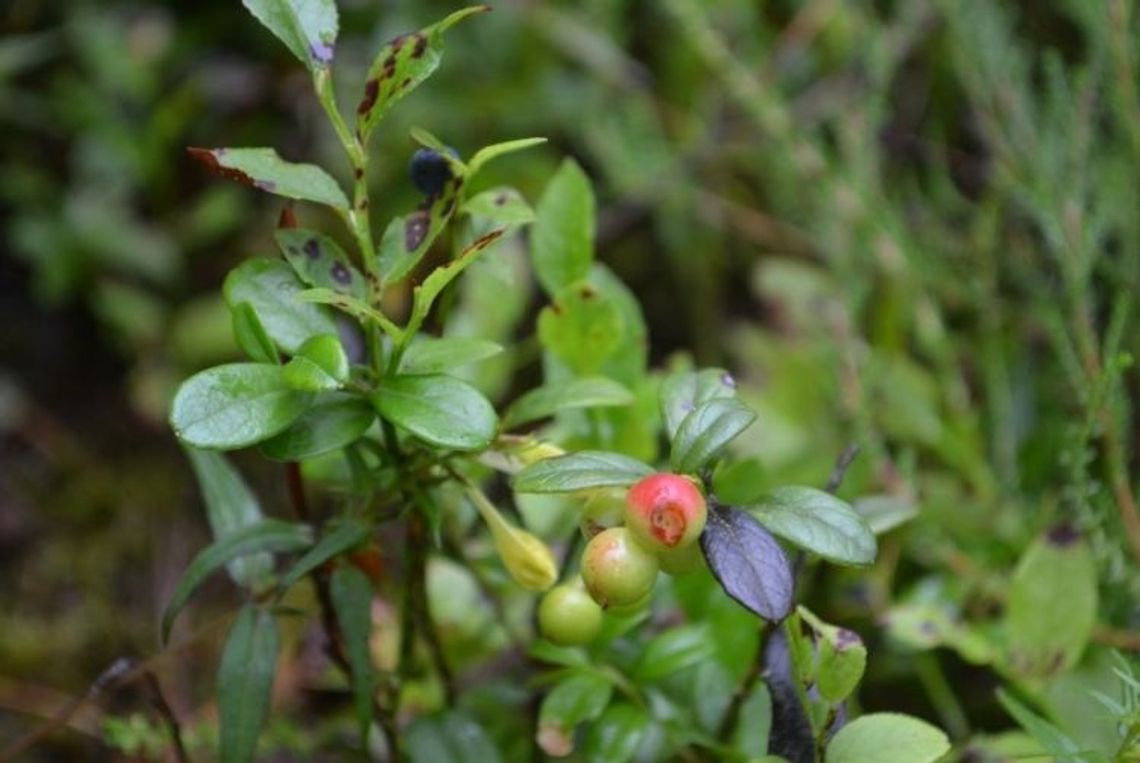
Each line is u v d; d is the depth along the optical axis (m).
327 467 0.36
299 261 0.32
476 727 0.36
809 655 0.31
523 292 0.43
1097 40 0.44
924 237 0.50
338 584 0.33
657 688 0.36
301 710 0.44
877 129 0.51
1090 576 0.37
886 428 0.45
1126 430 0.42
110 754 0.46
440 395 0.31
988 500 0.44
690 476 0.30
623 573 0.30
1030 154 0.46
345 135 0.31
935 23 0.53
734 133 0.58
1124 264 0.44
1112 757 0.32
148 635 0.51
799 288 0.50
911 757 0.31
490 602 0.38
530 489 0.30
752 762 0.32
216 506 0.35
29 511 0.55
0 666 0.50
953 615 0.40
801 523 0.30
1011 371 0.47
